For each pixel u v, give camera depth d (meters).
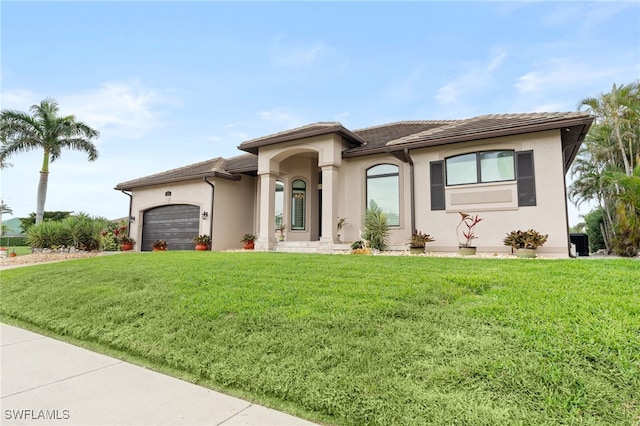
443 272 7.73
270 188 17.23
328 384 3.58
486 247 12.39
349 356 4.00
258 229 20.86
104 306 6.87
